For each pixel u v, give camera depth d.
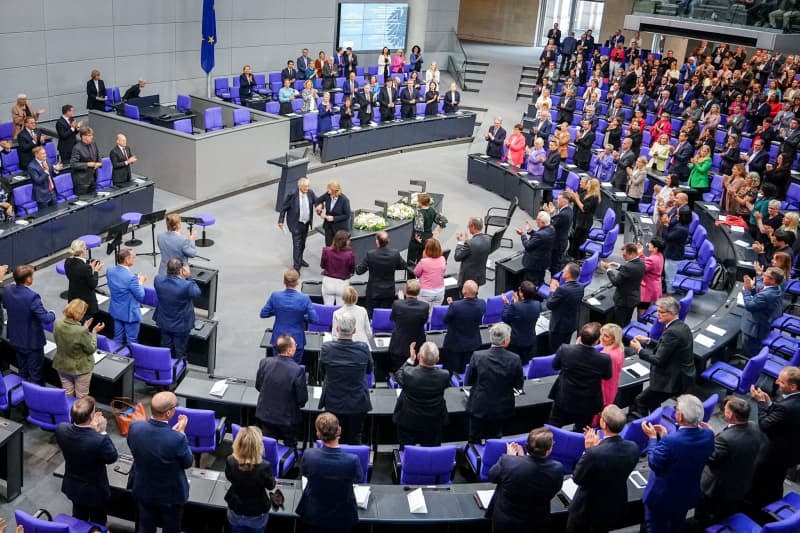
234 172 17.78
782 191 16.66
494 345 7.74
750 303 10.09
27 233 13.05
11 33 19.03
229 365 10.90
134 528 7.52
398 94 23.09
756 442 6.70
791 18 22.53
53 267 13.62
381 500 6.82
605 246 14.34
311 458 5.99
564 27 36.25
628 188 17.02
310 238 15.84
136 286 9.60
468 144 24.50
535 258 12.37
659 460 6.38
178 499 6.37
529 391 8.70
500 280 13.13
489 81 29.64
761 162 17.47
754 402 10.20
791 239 11.14
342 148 20.98
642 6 26.33
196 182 16.84
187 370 10.61
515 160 19.27
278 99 22.97
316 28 27.05
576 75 26.30
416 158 22.52
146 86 22.72
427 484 7.35
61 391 7.90
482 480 7.73
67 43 20.34
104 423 6.57
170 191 17.34
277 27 25.80
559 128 19.22
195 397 8.27
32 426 9.12
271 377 7.48
